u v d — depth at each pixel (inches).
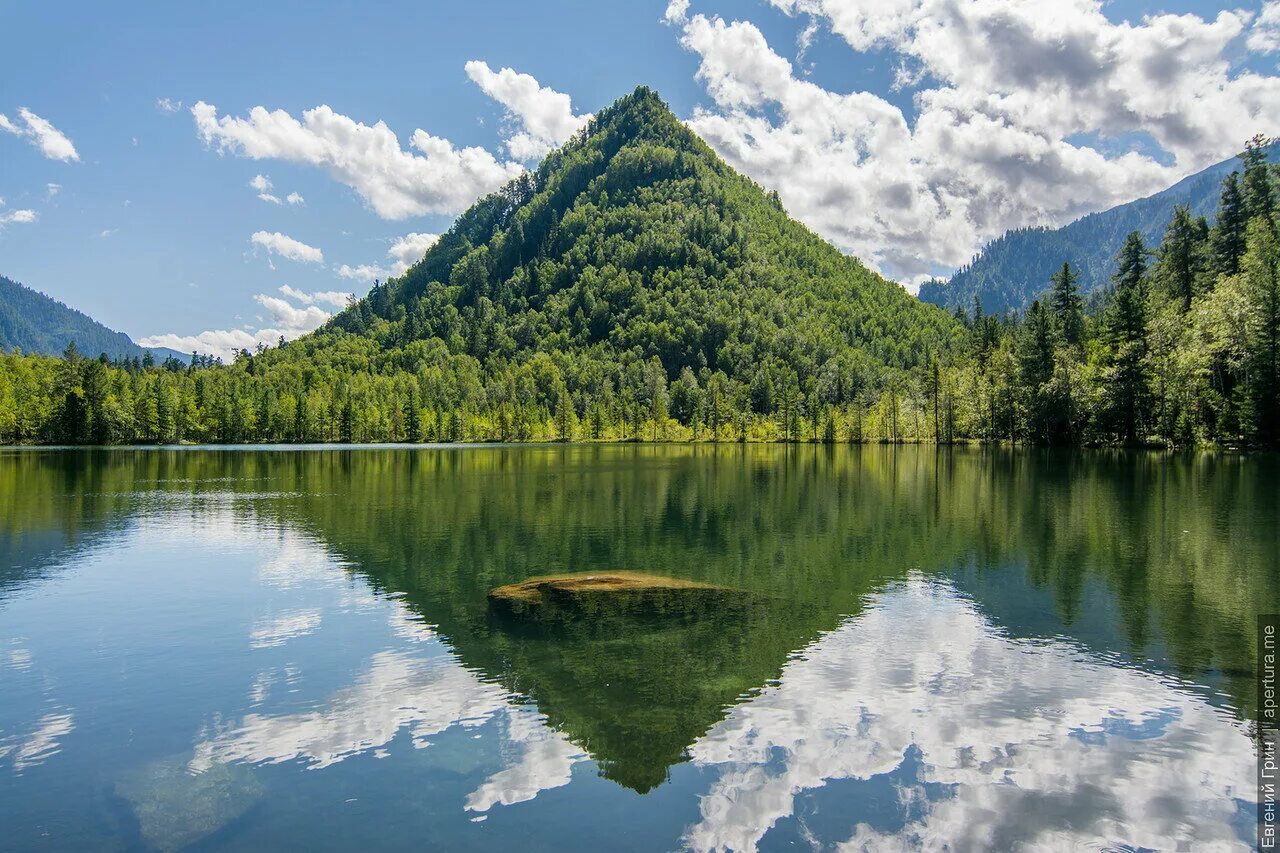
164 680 715.4
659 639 808.9
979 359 5570.9
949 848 430.3
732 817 463.8
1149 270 4355.3
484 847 435.2
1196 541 1293.1
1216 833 442.9
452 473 3157.0
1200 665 713.6
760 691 665.0
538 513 1824.6
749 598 973.2
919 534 1438.2
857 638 804.0
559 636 824.9
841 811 469.1
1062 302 4724.4
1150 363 3417.8
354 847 436.1
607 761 539.8
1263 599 935.0
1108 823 452.8
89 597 1035.3
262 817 470.3
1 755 560.7
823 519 1667.1
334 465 3750.0
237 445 6451.8
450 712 629.9
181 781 518.0
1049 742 559.8
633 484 2596.0
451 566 1214.3
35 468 3425.2
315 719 620.1
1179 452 3196.4
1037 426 4315.9
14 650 806.5
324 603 987.9
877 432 6363.2
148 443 6107.3
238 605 983.6
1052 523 1517.0
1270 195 3644.2
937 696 645.9
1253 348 2925.7
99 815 475.2
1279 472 2343.8
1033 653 750.5
